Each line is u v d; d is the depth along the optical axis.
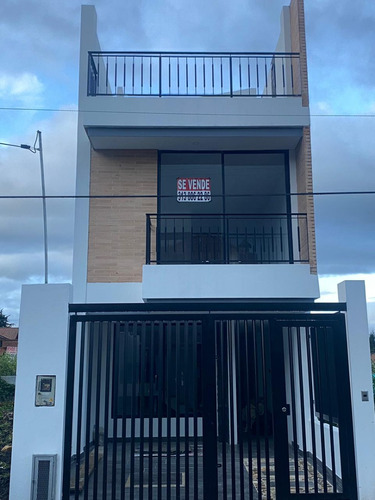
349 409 6.20
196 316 6.27
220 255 10.31
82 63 10.18
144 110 9.62
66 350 6.15
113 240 9.90
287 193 9.75
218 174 10.52
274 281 8.67
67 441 6.03
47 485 5.75
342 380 6.27
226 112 9.66
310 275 8.71
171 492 6.80
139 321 6.24
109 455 8.80
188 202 10.39
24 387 6.05
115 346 6.20
